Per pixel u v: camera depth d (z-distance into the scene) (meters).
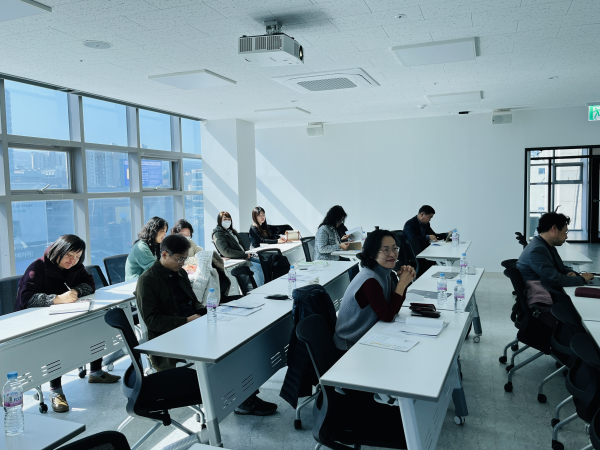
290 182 9.16
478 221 8.09
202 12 3.06
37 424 1.72
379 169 8.57
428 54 4.01
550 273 3.67
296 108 6.88
